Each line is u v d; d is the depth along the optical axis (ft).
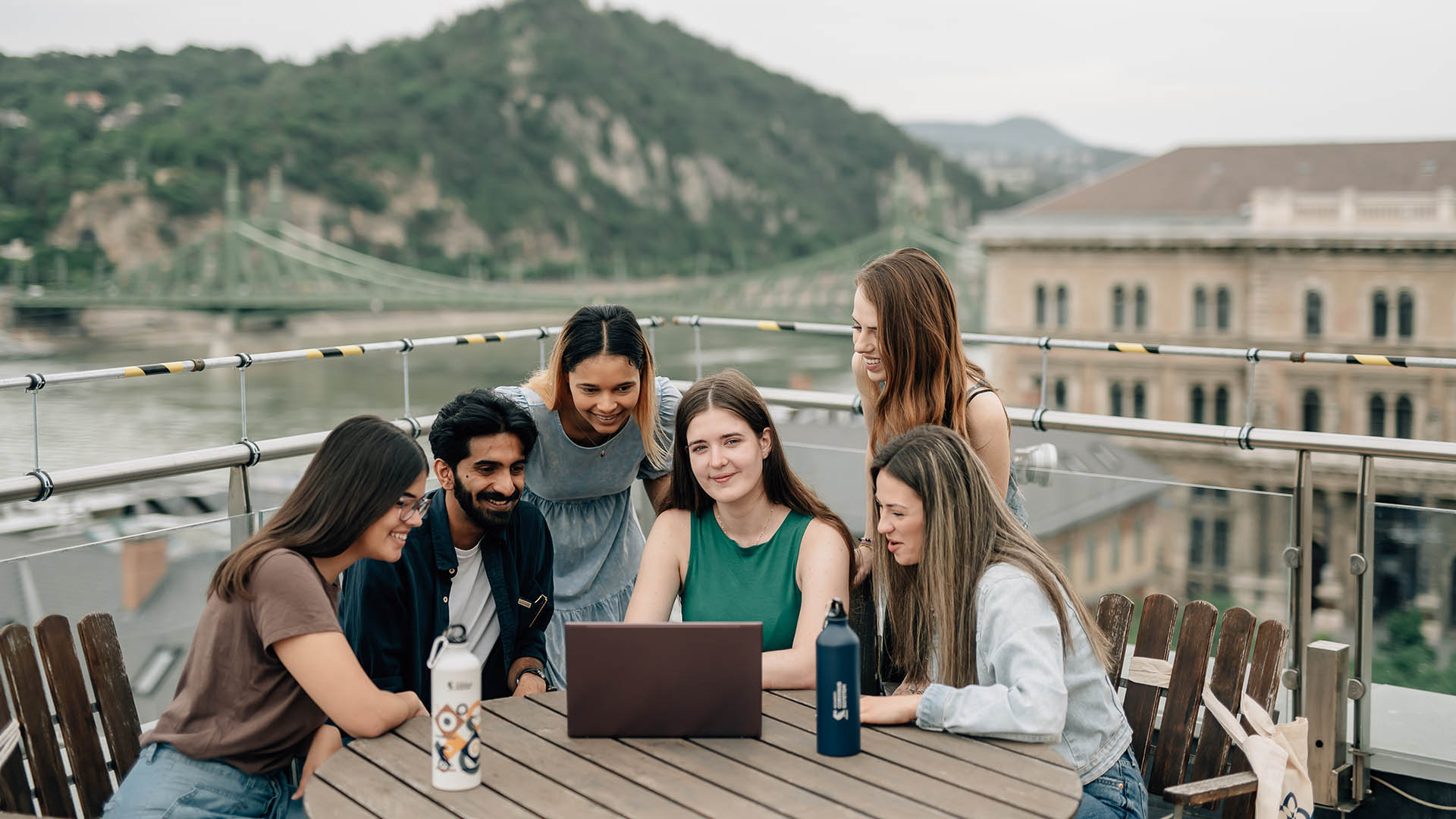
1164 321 188.24
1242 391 183.32
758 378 224.74
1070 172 504.02
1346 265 178.70
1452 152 184.85
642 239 355.36
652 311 222.89
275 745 5.76
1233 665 6.72
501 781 4.94
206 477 34.12
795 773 4.97
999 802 4.68
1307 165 192.85
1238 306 184.44
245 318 249.14
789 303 231.50
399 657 6.65
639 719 5.36
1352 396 177.88
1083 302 192.44
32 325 235.61
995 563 5.76
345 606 6.59
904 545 5.95
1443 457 7.45
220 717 5.71
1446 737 7.55
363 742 5.45
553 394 7.52
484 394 6.53
